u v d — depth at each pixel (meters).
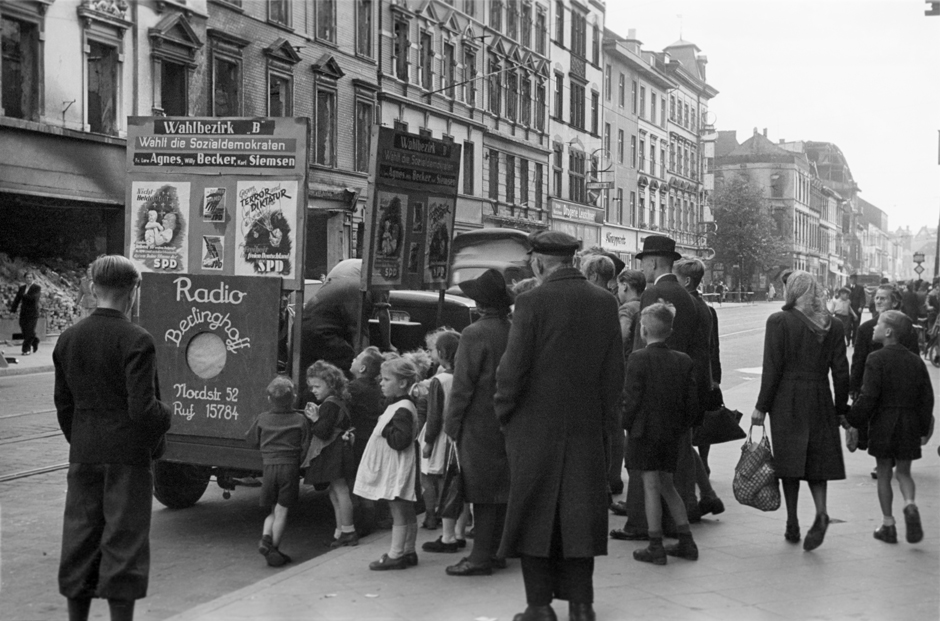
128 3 25.75
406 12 38.19
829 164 162.50
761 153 111.50
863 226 181.50
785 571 6.11
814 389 6.67
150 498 4.87
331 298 8.11
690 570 6.13
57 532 7.52
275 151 7.26
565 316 5.04
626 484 9.25
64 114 24.14
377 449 6.30
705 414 7.95
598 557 6.47
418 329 10.48
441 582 5.95
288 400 6.89
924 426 6.81
